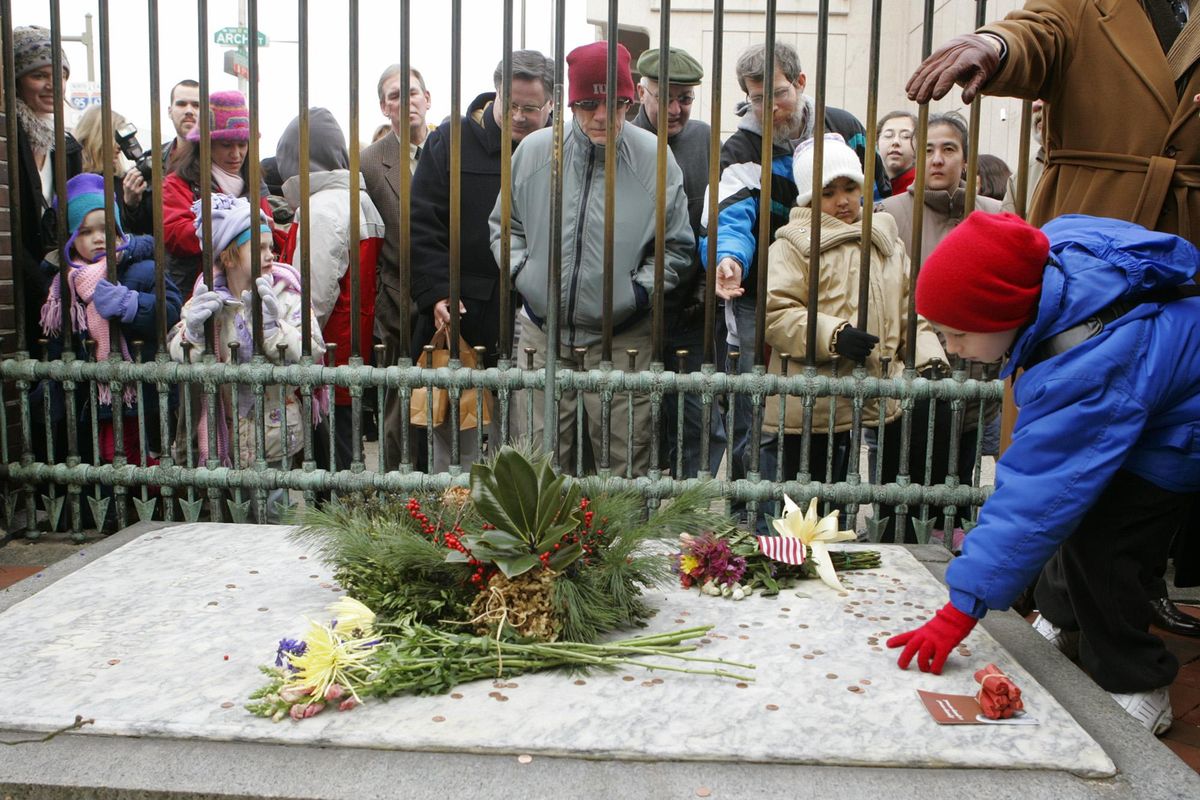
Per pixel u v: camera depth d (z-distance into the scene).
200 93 3.40
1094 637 2.35
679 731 1.96
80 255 3.84
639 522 2.88
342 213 4.26
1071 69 2.55
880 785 1.83
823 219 3.57
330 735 1.93
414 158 5.27
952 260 2.12
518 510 2.29
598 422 3.80
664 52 3.20
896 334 3.55
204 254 3.49
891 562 2.97
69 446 3.57
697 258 3.93
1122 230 2.19
